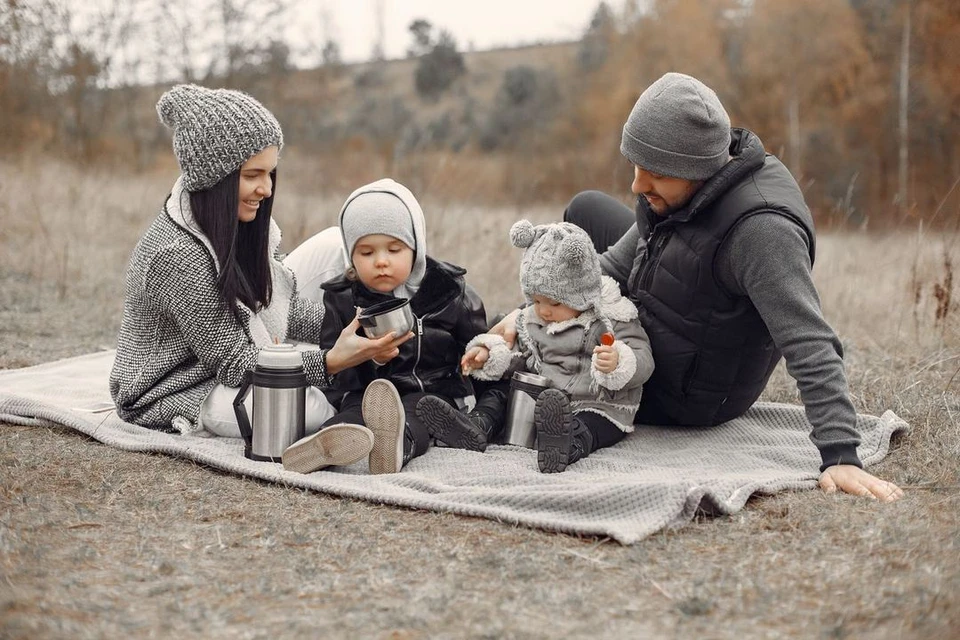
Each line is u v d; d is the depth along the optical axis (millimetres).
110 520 2895
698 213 3441
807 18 19094
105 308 6316
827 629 2180
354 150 17453
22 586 2377
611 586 2463
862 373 4629
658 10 22500
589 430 3578
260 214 3768
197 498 3105
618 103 22453
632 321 3650
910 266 5828
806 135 18516
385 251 3637
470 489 3090
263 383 3383
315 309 4199
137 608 2303
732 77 20531
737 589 2424
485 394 3830
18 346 5324
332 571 2553
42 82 13109
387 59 40250
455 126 30766
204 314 3602
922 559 2529
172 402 3758
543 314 3695
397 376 3693
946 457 3422
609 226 4324
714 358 3584
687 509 2863
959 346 4848
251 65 16359
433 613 2297
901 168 15562
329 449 3266
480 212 8969
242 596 2389
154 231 3656
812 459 3463
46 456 3461
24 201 8836
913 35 16906
